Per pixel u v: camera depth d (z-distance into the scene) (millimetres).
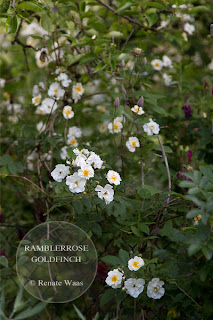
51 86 2242
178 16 2461
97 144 2426
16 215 2459
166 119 2418
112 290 1848
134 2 2254
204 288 1769
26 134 2258
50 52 2330
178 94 2641
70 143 2297
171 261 1770
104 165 1896
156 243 1992
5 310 2207
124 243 1981
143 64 2182
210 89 2582
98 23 2395
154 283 1802
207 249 1623
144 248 1982
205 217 1636
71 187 1806
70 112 2246
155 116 2373
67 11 2428
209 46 2893
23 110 2645
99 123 2584
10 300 2236
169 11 2398
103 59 2268
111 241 2055
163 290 1808
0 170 2174
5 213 2465
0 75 2775
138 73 2197
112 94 2188
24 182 2223
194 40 2863
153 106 2188
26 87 2662
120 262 1832
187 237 1658
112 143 2441
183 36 2699
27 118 2639
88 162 1837
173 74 2561
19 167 2199
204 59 2859
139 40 2617
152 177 2355
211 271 1716
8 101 2727
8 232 2410
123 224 1985
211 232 1645
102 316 2156
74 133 2316
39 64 2656
